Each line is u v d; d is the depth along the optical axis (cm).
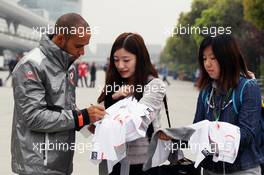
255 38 2580
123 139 292
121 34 317
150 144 296
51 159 278
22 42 6169
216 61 288
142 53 312
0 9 5112
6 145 754
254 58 2667
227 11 2830
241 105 284
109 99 331
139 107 296
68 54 278
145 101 304
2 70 4634
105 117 298
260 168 298
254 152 288
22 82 270
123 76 317
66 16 276
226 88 287
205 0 3894
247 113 281
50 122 268
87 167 620
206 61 293
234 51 285
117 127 292
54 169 281
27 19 5550
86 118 276
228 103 287
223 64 285
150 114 301
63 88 279
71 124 273
